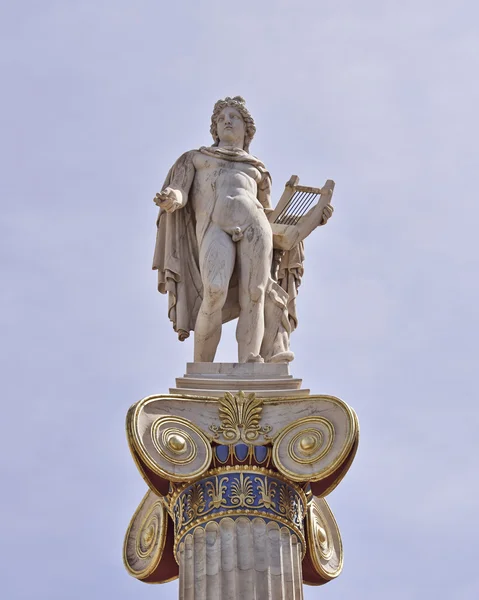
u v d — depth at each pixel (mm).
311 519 22422
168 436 20844
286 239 24547
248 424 21078
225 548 19953
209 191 24000
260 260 23453
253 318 23125
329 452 20781
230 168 24328
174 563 22219
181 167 24406
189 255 24234
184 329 23594
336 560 23125
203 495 20594
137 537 22969
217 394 21391
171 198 23656
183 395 21281
